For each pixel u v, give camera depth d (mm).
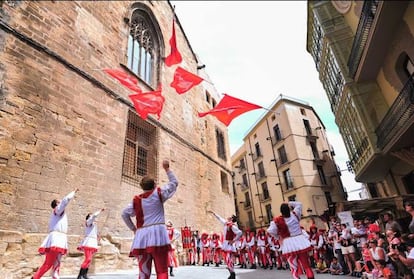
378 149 12047
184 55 17891
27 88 6945
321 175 25891
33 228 6016
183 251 11625
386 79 12039
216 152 18484
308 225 22828
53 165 6941
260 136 32219
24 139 6473
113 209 8398
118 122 9773
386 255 5988
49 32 8188
